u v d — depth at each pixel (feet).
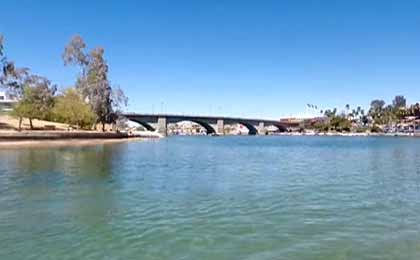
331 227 46.37
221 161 150.82
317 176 100.63
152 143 317.63
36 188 75.36
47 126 345.10
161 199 64.59
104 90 362.12
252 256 36.11
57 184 80.74
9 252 37.19
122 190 73.87
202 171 110.73
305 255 36.32
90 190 73.61
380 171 115.03
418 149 259.80
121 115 467.52
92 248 38.29
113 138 356.38
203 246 38.99
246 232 44.01
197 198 65.72
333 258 35.55
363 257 35.73
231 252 37.22
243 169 118.73
